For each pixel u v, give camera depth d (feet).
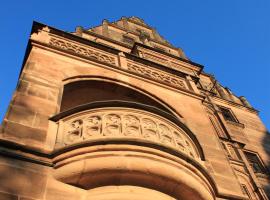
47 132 27.81
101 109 31.04
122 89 40.78
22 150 24.89
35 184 23.31
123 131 29.48
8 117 27.61
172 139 31.68
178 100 43.27
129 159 26.53
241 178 45.11
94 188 25.76
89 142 25.86
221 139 52.01
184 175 28.14
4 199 21.43
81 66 39.78
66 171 24.68
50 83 34.40
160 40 81.76
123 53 46.52
